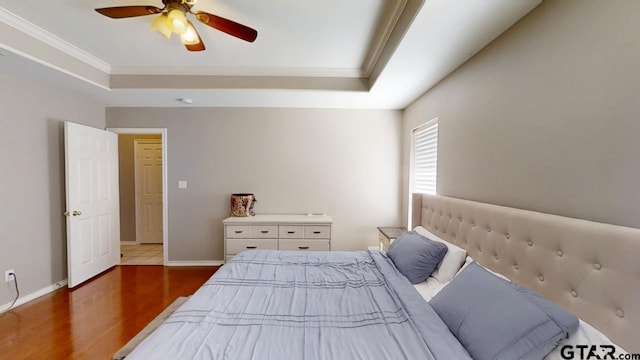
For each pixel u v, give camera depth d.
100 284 3.01
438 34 1.63
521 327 0.97
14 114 2.49
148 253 4.21
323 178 3.64
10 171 2.47
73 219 2.88
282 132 3.61
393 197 3.64
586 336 0.92
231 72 2.85
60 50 2.33
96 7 1.81
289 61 2.66
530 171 1.40
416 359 0.99
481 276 1.31
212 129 3.60
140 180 4.77
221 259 3.66
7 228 2.45
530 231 1.30
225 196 3.63
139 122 3.56
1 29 1.93
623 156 0.98
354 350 1.06
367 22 1.94
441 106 2.44
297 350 1.06
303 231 3.24
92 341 1.98
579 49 1.14
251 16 1.87
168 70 2.84
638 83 0.93
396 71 2.23
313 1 1.71
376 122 3.62
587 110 1.10
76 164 2.93
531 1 1.31
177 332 1.16
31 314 2.35
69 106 3.02
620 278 0.91
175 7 1.62
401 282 1.69
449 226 2.10
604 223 1.03
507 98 1.57
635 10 0.94
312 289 1.63
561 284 1.13
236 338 1.13
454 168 2.20
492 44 1.71
